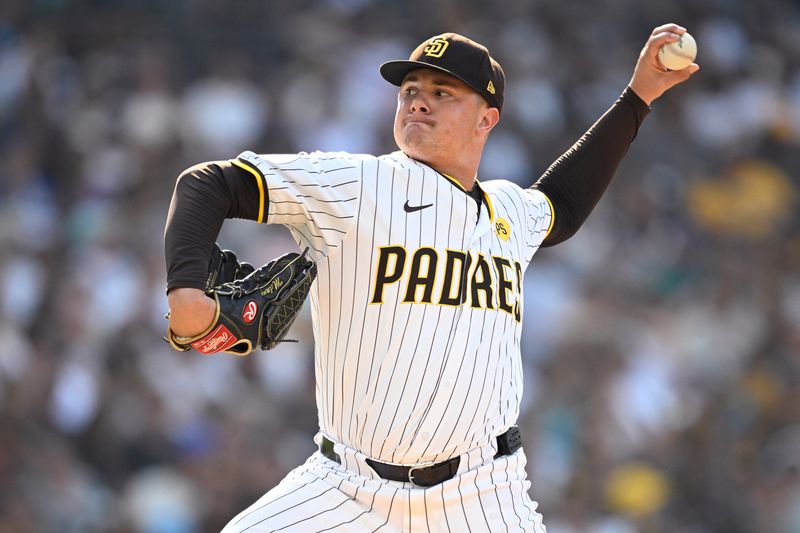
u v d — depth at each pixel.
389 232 11.50
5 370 32.06
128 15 44.59
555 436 33.84
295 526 11.53
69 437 31.80
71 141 40.59
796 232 47.09
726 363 38.75
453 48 12.18
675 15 51.66
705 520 34.09
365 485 11.63
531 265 38.84
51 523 29.80
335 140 41.66
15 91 41.84
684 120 48.78
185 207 10.70
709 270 42.66
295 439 32.84
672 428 35.69
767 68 53.03
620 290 39.50
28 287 35.00
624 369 36.09
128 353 33.09
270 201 11.12
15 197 38.56
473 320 11.74
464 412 11.67
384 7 47.09
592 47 48.62
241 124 41.38
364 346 11.51
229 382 33.19
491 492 12.02
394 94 43.97
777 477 35.16
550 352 36.50
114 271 35.09
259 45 44.34
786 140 51.06
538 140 44.44
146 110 41.00
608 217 42.78
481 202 12.48
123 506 30.78
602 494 33.06
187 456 31.75
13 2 44.56
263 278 11.04
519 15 48.44
